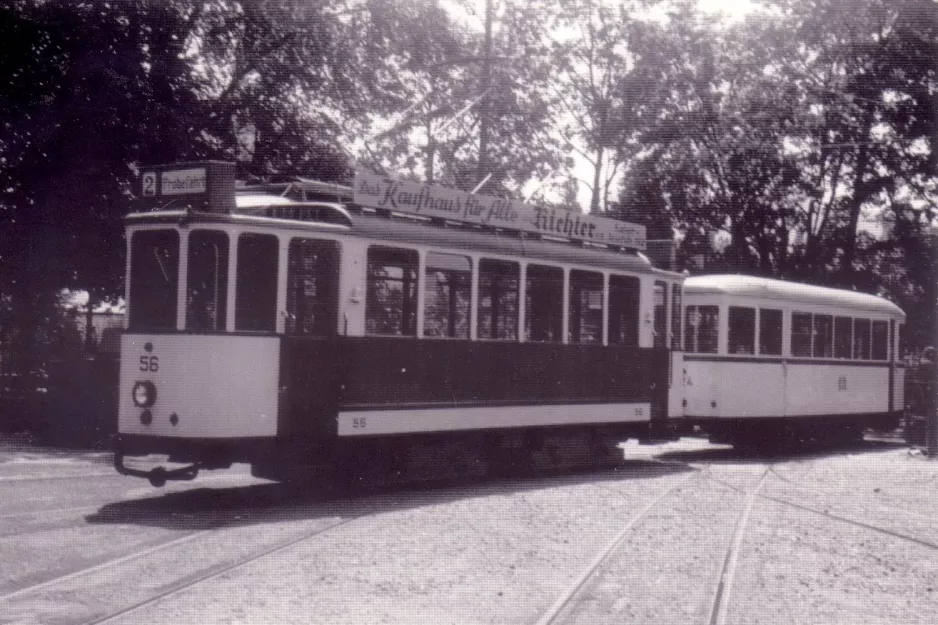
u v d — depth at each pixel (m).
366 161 26.42
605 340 16.52
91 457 16.14
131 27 21.44
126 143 21.23
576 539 9.95
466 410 13.94
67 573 7.71
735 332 20.98
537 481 14.77
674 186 35.84
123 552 8.54
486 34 25.55
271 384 11.39
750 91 34.62
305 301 11.79
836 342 23.75
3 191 21.78
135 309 11.32
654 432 17.64
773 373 21.75
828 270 35.44
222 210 11.24
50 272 22.20
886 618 7.37
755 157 33.94
